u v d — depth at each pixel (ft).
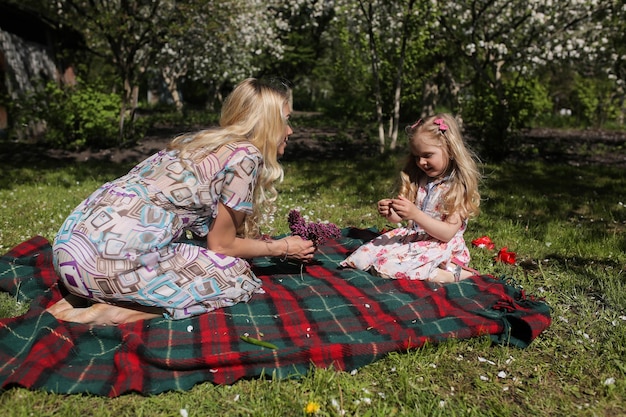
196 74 64.59
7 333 8.16
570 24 35.17
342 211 19.48
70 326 8.50
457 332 8.89
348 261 12.03
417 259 11.36
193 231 9.50
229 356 7.75
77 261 8.55
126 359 7.76
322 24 75.10
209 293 9.20
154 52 45.44
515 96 36.37
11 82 42.37
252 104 9.47
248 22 54.03
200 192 8.83
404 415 6.97
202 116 75.66
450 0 35.55
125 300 8.78
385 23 39.14
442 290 10.62
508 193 23.47
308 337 8.73
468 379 7.96
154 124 63.62
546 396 7.58
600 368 8.29
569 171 30.81
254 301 9.82
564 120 77.66
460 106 46.42
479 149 36.60
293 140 49.62
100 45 54.34
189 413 6.95
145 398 7.27
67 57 51.57
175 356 7.93
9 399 6.99
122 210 8.64
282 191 23.81
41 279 10.56
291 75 89.76
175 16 39.63
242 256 9.75
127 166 33.35
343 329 9.05
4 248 13.55
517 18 37.09
